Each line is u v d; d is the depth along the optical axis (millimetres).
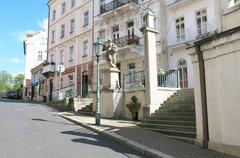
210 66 8055
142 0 23594
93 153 7516
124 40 23812
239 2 9562
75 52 31453
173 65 21047
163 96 13820
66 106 21312
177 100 13070
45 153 7344
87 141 9094
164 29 21906
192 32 20141
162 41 21672
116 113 15547
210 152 7441
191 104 11523
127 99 15766
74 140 9180
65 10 34656
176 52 21016
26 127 11500
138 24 23578
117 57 24625
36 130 10883
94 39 28453
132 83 15602
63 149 7840
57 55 35469
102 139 9602
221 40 7535
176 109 11773
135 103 14617
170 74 16188
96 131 11008
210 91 7996
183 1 20641
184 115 10820
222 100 7484
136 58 23078
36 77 43781
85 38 30047
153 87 13336
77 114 17594
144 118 12898
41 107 22328
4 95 51094
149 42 13602
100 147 8297
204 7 19609
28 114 16250
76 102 20609
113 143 8977
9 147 7926
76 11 32156
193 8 20312
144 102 14297
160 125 10625
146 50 13633
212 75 7965
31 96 45000
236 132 6992
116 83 16203
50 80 36562
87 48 29594
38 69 42094
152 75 13422
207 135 7977
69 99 21406
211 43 7910
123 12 25000
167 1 22156
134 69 23438
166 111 12133
